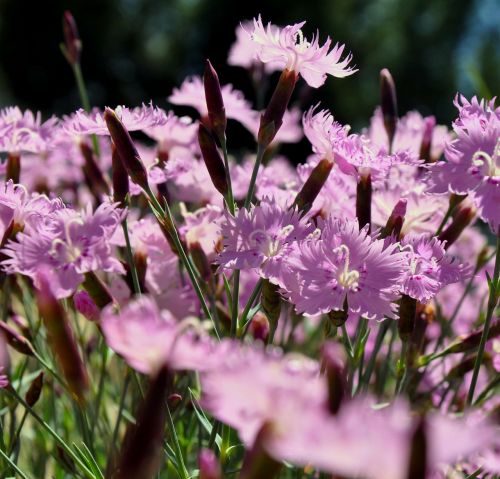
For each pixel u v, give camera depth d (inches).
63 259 11.8
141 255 14.0
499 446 10.4
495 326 13.7
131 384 15.6
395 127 15.8
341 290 12.0
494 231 12.5
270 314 12.6
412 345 13.6
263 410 8.7
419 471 7.6
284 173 18.1
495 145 12.7
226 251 12.4
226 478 12.3
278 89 13.2
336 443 7.5
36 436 16.1
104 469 14.5
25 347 12.6
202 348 9.3
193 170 15.6
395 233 12.8
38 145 15.2
